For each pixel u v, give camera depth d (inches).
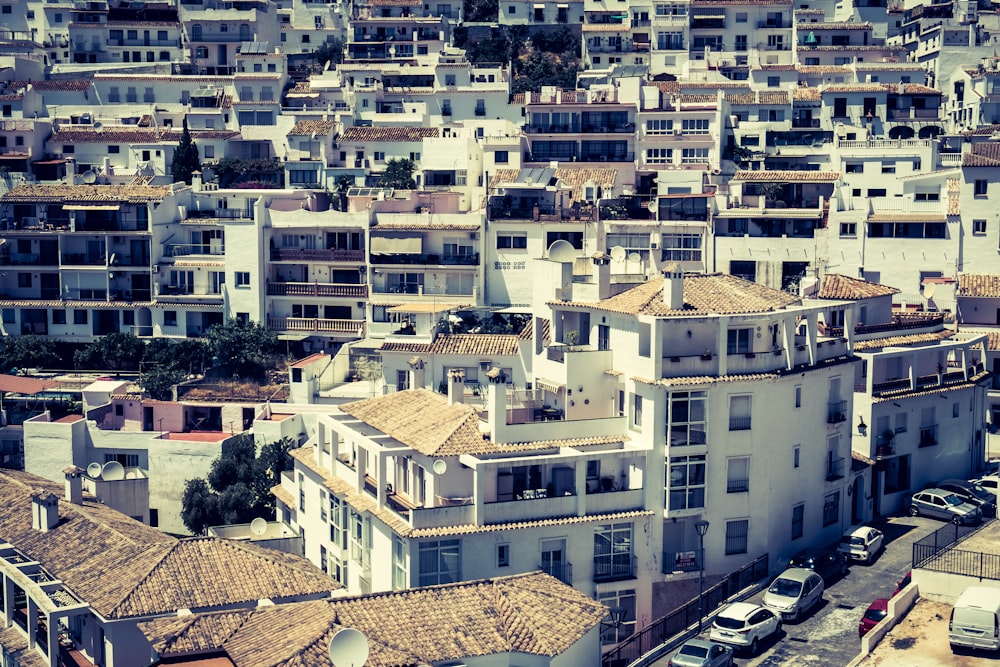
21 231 5403.5
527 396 3447.3
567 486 3284.9
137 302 5344.5
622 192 5546.3
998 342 4451.3
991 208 4798.2
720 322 3312.0
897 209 4987.7
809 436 3518.7
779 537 3444.9
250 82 7076.8
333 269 5310.0
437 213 5359.3
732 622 2950.3
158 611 2827.3
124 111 7185.0
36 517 3253.0
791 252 4968.0
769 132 6333.7
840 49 7401.6
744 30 7657.5
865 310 4001.0
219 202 5703.7
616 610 3228.3
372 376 4761.3
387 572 3159.5
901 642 2630.4
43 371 5226.4
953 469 4062.5
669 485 3275.1
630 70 7445.9
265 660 2536.9
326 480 3474.4
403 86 7253.9
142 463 4338.1
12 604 3097.9
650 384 3257.9
